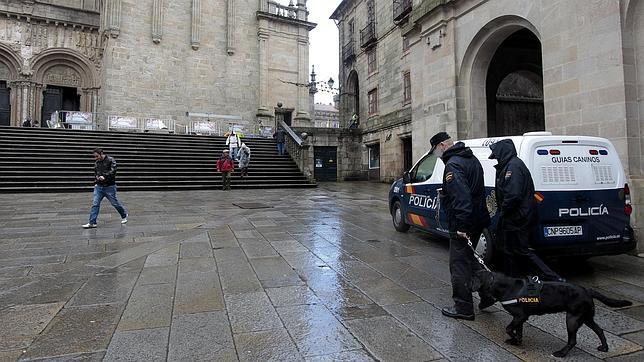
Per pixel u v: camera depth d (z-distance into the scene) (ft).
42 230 24.18
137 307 12.03
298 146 66.03
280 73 99.96
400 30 68.39
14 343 9.62
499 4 30.09
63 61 87.71
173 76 87.61
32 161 50.98
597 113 22.24
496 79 40.73
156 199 41.75
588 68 22.77
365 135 81.66
